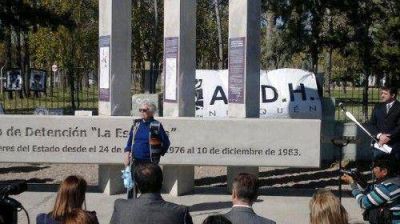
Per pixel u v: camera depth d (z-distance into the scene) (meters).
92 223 3.56
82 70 24.14
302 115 14.83
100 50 10.98
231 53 10.90
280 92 14.95
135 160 8.96
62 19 24.11
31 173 13.05
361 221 8.82
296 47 19.50
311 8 18.64
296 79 15.05
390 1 18.75
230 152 10.36
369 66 18.23
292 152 10.33
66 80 27.67
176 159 10.38
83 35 34.09
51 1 32.50
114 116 10.50
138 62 36.72
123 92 10.79
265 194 11.12
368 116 17.25
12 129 10.47
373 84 19.84
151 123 9.05
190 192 11.02
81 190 4.54
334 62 29.81
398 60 17.70
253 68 10.67
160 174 4.80
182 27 10.55
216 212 9.65
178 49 10.55
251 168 10.77
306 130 10.30
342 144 8.38
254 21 10.61
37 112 15.16
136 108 14.41
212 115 14.81
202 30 38.41
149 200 4.70
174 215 4.68
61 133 10.44
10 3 22.83
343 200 10.62
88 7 35.50
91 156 10.45
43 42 33.16
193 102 10.83
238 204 4.52
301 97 14.91
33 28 23.95
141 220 4.62
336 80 22.45
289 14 19.06
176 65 10.62
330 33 18.62
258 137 10.34
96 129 10.41
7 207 5.08
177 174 10.75
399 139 9.73
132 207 4.68
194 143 10.38
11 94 22.55
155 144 8.96
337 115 17.78
